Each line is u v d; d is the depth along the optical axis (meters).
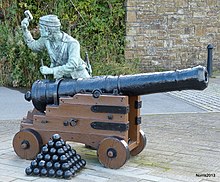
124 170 4.23
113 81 4.30
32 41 5.14
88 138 4.35
